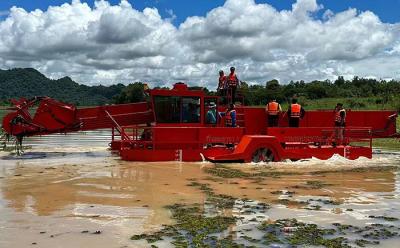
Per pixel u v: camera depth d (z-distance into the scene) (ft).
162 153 51.83
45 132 58.80
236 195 31.94
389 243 20.92
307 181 38.86
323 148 56.34
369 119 63.46
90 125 59.26
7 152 62.13
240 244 20.38
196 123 56.18
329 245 20.45
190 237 21.33
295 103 58.54
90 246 19.85
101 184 35.68
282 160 53.83
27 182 36.29
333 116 62.75
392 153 67.00
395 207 28.58
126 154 52.31
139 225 23.36
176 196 31.17
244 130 54.95
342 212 27.02
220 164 50.26
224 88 58.65
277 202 29.66
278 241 20.94
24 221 23.95
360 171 46.01
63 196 30.66
